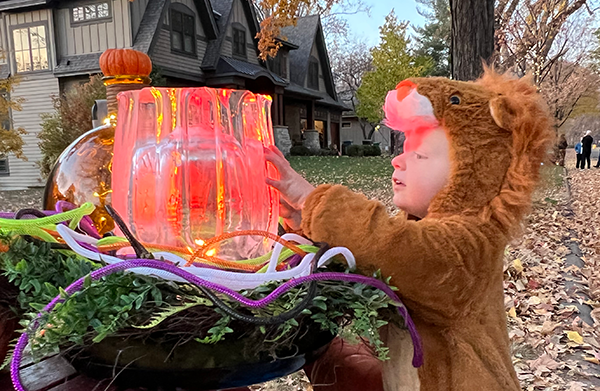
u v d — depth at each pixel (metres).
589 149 19.06
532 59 12.45
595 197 9.06
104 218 1.30
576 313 3.36
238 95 0.93
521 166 0.99
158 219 0.84
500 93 1.06
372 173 12.60
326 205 0.95
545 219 6.29
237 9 18.58
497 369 1.00
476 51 4.55
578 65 20.31
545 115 1.01
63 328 0.66
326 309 0.78
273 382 2.53
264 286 0.77
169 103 0.87
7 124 15.09
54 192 1.33
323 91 26.47
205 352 0.75
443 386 0.99
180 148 0.84
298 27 25.23
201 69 16.78
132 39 13.91
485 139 1.00
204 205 0.85
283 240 0.80
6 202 9.85
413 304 0.95
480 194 0.98
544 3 12.12
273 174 1.09
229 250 0.87
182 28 15.91
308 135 23.36
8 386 0.92
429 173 1.02
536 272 4.18
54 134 11.22
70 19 14.25
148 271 0.68
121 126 0.92
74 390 0.85
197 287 0.69
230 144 0.89
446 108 1.01
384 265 0.89
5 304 0.85
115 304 0.67
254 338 0.75
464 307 0.97
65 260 0.81
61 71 14.16
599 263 4.50
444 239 0.91
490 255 0.95
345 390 1.19
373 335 0.79
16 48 14.67
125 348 0.74
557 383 2.49
